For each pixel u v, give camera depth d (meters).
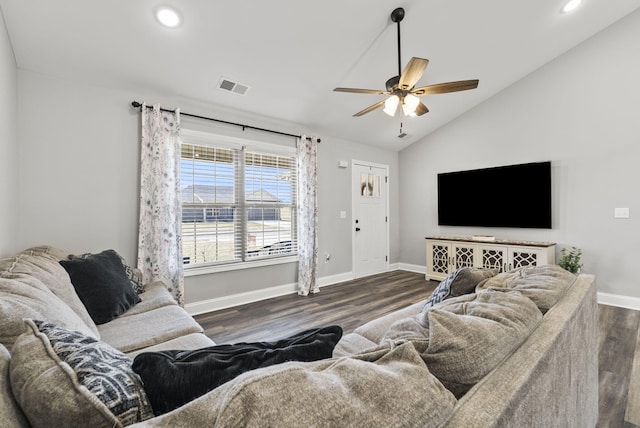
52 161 2.50
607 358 2.17
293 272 4.09
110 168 2.76
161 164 2.95
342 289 4.25
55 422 0.54
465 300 1.13
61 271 1.76
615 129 3.38
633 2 3.10
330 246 4.59
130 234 2.87
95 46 2.34
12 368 0.64
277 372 0.48
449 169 4.91
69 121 2.57
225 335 2.72
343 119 4.15
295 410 0.42
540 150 3.93
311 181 4.18
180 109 3.15
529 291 1.14
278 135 3.95
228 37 2.47
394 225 5.60
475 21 2.90
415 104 2.60
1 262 1.56
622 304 3.34
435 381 0.56
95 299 1.85
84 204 2.64
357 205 4.97
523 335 0.82
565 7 2.94
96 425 0.55
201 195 3.33
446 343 0.69
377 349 0.71
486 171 4.41
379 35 2.78
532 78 3.98
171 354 0.74
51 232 2.50
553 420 0.83
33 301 1.11
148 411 0.63
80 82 2.62
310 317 3.14
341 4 2.38
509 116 4.21
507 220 4.20
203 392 0.66
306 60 2.91
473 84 2.44
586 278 1.46
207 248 3.37
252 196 3.72
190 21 2.26
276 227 3.95
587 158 3.57
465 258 4.31
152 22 2.21
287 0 2.24
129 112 2.86
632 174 3.28
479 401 0.58
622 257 3.35
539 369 0.73
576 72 3.62
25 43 2.19
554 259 3.79
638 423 1.54
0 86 1.81
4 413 0.55
